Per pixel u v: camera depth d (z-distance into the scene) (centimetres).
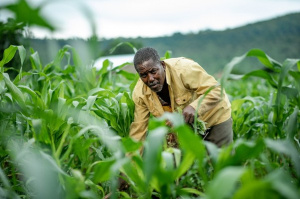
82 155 195
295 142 202
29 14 35
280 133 251
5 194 138
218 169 115
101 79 341
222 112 244
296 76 188
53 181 124
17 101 189
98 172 127
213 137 251
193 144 108
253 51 172
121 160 115
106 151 235
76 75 352
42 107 203
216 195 81
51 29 36
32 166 118
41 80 292
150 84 219
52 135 182
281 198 91
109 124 252
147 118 247
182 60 236
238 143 113
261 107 300
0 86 204
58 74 314
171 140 207
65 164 186
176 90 232
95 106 243
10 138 191
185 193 137
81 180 132
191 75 226
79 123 200
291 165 265
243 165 215
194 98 234
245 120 301
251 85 687
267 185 82
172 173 118
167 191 125
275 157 258
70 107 200
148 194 136
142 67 214
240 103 299
